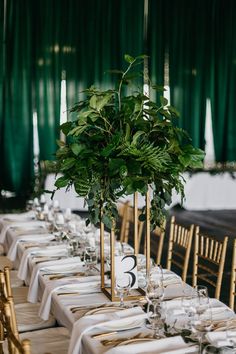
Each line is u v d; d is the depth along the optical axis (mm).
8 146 10031
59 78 10094
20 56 9859
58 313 2836
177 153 2699
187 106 10727
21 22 9766
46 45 9938
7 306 2258
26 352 1776
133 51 10344
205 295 2482
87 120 2699
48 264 3451
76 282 3084
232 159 10984
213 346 2160
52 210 5414
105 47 10172
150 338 2309
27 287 3783
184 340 2271
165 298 2861
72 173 2674
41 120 10141
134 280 2842
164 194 2826
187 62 10625
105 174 2639
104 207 2686
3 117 9977
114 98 2865
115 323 2438
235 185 9602
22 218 5121
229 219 8734
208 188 9500
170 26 10484
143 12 10352
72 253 3701
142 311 2582
